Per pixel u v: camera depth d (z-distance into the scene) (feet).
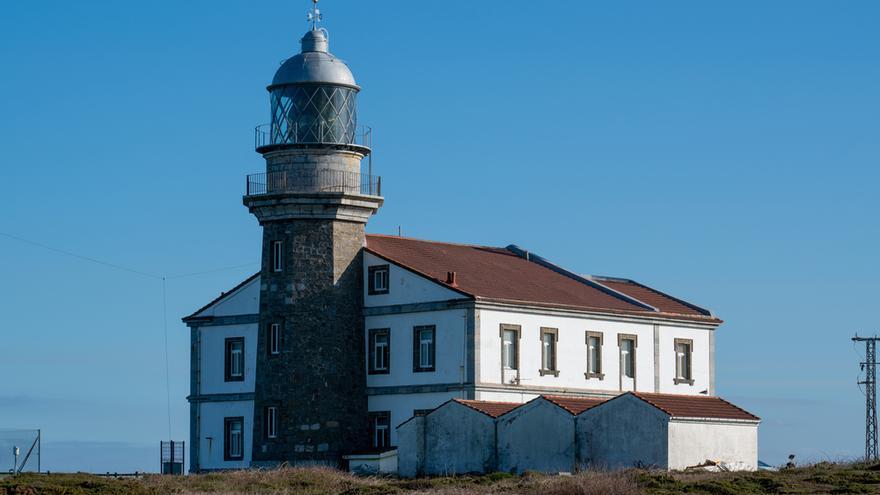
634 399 246.88
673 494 204.44
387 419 290.56
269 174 293.23
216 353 314.14
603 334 304.71
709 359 325.42
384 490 221.05
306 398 286.46
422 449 264.72
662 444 243.60
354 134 294.25
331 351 288.92
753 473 228.43
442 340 284.61
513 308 288.10
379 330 293.02
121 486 220.23
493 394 282.97
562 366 296.30
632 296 325.83
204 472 312.71
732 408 258.78
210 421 313.73
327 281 289.94
